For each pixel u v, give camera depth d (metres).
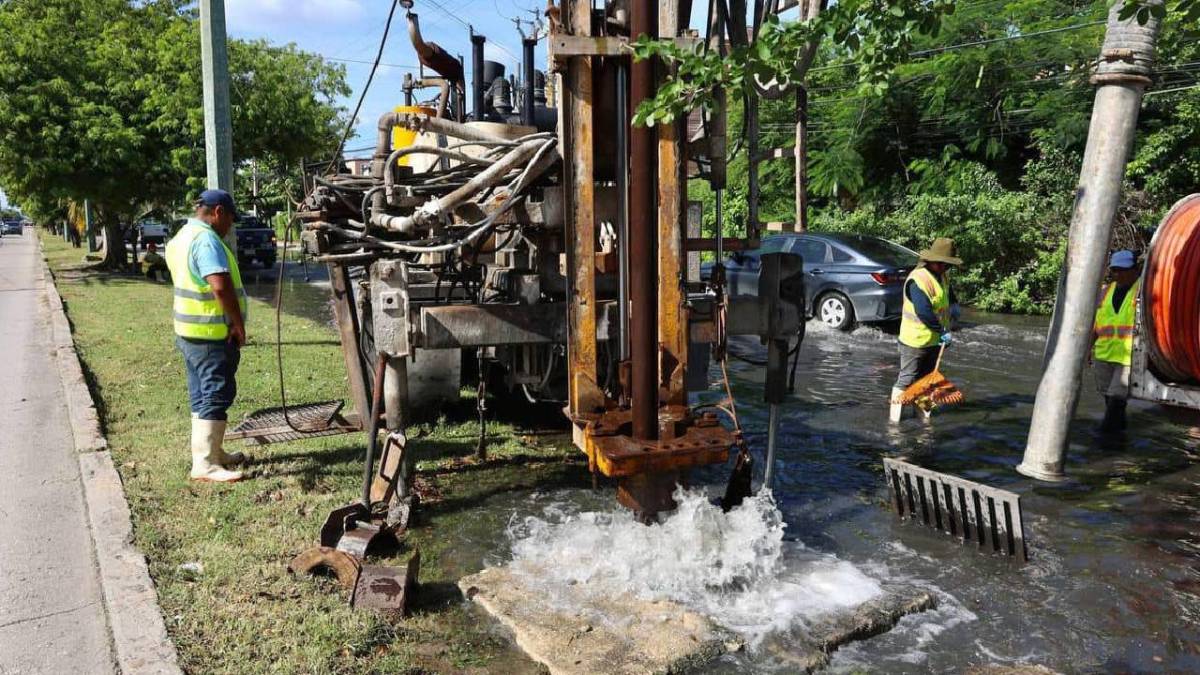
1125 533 4.82
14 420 6.74
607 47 3.76
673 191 3.96
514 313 4.48
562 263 4.68
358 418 5.86
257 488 5.03
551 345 5.34
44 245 48.25
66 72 20.02
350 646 3.29
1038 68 18.25
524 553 4.32
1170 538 4.75
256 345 10.31
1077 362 5.62
